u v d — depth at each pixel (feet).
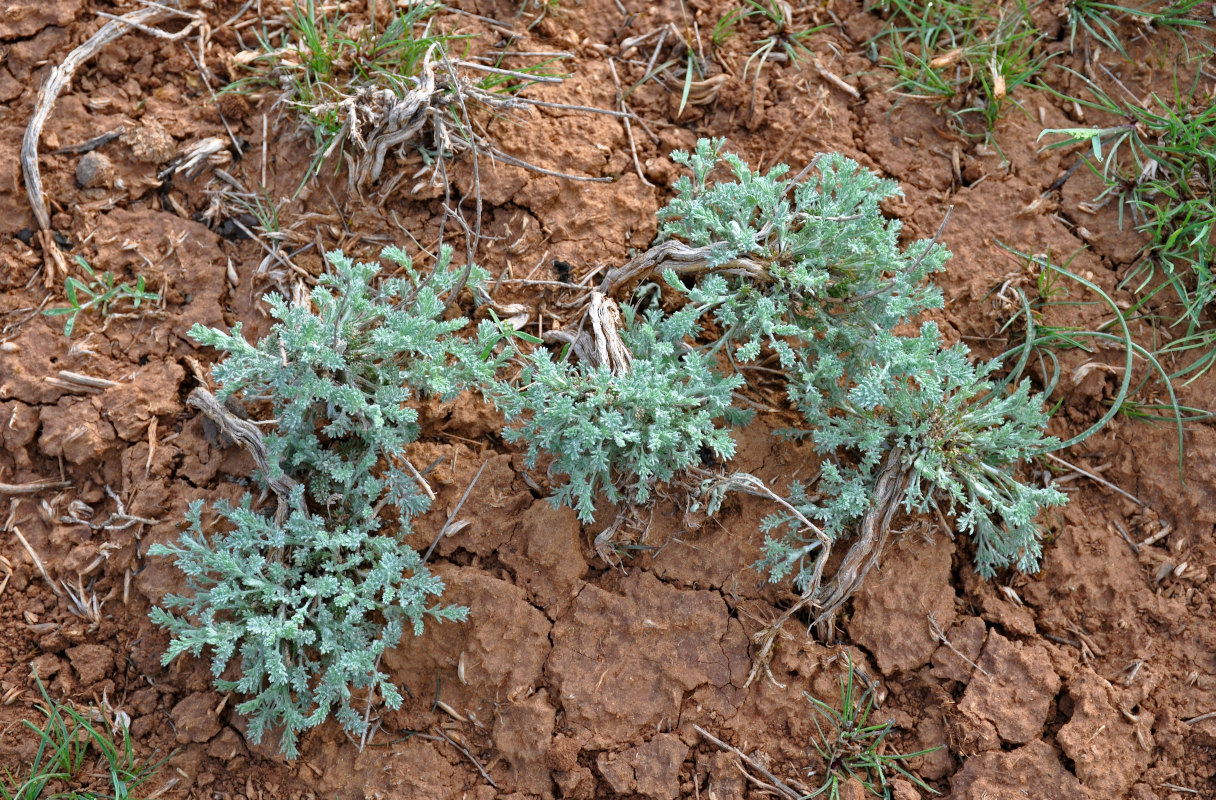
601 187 2.67
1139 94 2.75
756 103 2.73
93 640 2.51
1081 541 2.56
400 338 2.45
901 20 2.81
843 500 2.47
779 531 2.53
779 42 2.78
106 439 2.54
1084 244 2.68
